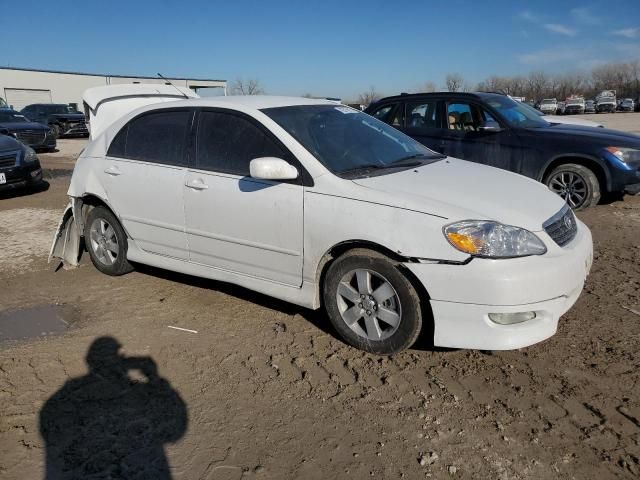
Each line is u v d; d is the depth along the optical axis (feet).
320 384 10.22
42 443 8.69
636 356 10.82
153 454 8.40
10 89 136.26
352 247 10.96
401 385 10.11
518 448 8.34
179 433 8.89
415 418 9.14
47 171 41.88
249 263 12.51
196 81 147.64
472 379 10.23
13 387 10.34
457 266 9.67
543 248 9.98
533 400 9.51
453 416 9.15
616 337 11.61
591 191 22.36
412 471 7.95
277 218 11.62
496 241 9.64
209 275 13.55
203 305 13.97
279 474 7.95
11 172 28.63
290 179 11.35
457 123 24.85
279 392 10.00
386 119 26.86
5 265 17.71
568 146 22.15
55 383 10.46
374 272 10.64
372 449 8.43
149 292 14.97
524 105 26.37
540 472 7.84
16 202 28.71
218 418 9.27
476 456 8.21
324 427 8.98
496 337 9.75
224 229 12.65
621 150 21.52
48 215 25.21
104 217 15.84
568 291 10.07
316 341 11.88
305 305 11.75
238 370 10.79
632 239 18.81
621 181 21.65
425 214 10.03
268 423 9.12
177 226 13.67
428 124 25.54
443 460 8.15
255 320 13.01
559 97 287.89
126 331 12.61
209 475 7.95
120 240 15.66
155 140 14.32
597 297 13.76
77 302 14.46
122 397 9.95
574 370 10.41
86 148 16.56
